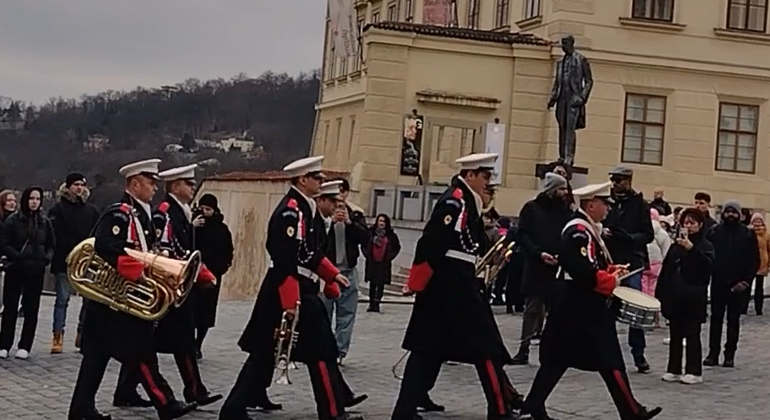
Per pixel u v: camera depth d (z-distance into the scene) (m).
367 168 32.59
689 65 34.41
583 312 10.40
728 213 16.09
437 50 33.12
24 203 15.16
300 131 63.59
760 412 12.63
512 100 33.41
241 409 10.23
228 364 15.11
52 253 15.49
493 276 12.45
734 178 34.66
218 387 13.18
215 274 15.08
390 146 32.75
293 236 10.05
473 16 39.12
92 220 15.75
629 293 11.35
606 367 10.38
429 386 10.36
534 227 15.10
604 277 10.34
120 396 11.55
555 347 10.48
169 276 10.06
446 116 33.12
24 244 15.06
